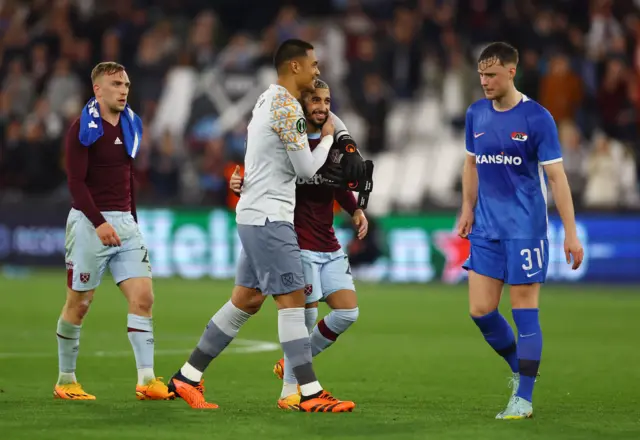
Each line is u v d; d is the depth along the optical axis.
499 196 25.92
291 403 26.75
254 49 93.69
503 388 31.80
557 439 22.48
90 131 28.09
